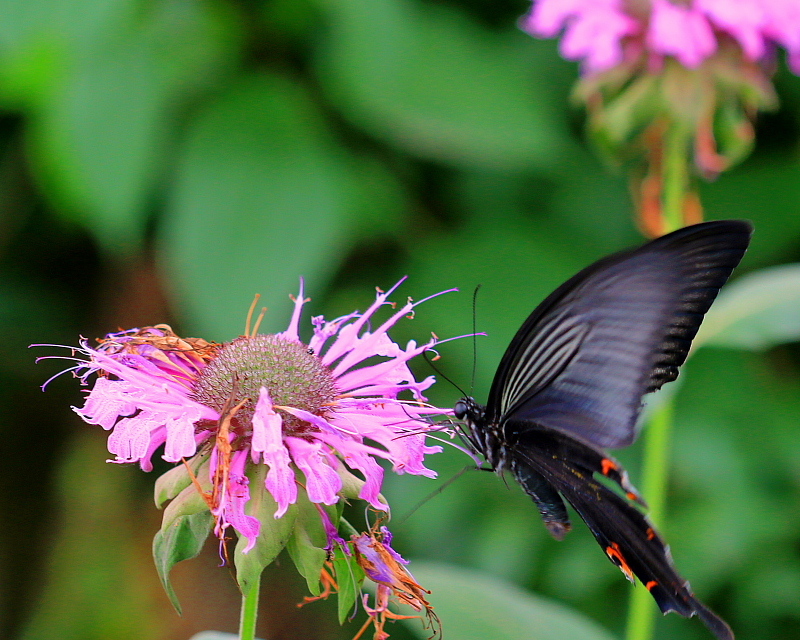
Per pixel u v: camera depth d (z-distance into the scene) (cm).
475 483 198
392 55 195
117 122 194
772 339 192
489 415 184
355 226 196
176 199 194
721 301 193
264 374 182
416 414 183
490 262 197
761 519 196
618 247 199
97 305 214
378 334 184
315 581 181
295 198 194
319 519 181
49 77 195
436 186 199
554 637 190
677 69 193
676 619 197
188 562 210
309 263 194
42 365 215
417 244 198
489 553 197
